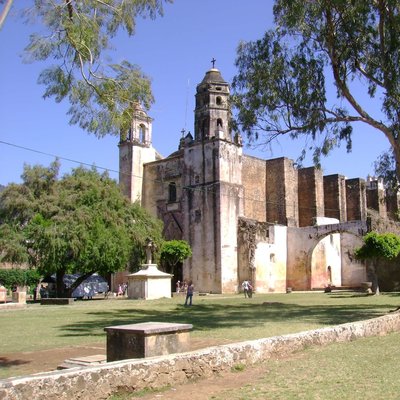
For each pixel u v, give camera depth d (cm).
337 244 5266
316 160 1945
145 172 5266
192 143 4744
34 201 3456
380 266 4225
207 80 4772
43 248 3231
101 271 3597
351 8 1745
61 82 1175
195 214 4619
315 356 976
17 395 566
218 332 1462
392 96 1800
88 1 1137
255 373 842
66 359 1038
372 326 1269
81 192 3584
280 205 5550
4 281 4228
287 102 1877
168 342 861
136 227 3825
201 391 726
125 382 689
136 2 1165
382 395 683
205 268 4466
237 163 4700
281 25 1878
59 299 2973
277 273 4828
